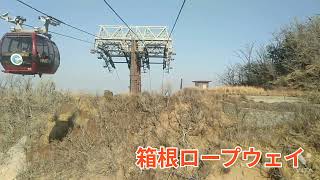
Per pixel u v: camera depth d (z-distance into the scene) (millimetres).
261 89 28641
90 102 26641
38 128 25984
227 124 23203
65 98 28078
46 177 22953
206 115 23781
